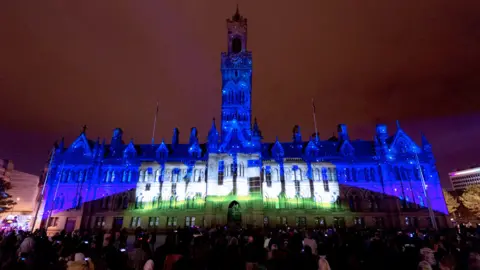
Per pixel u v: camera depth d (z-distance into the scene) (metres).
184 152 79.94
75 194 72.50
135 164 75.31
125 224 68.81
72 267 11.30
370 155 75.12
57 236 27.94
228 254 12.66
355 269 13.47
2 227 67.12
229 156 71.94
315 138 83.06
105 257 15.30
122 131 86.75
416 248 16.50
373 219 67.69
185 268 9.29
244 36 89.31
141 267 15.44
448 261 11.08
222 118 77.50
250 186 69.12
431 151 72.25
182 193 72.06
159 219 69.12
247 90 80.31
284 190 71.44
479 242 15.34
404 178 70.75
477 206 93.44
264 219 68.44
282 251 12.85
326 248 16.28
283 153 76.81
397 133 75.25
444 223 65.50
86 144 78.19
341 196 70.38
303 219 68.56
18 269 9.91
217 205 67.50
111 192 72.75
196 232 29.11
